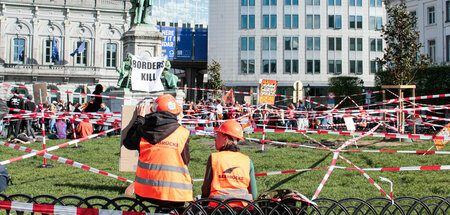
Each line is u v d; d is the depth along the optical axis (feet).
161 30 209.05
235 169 14.38
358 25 184.14
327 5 183.11
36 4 168.55
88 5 173.17
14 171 28.78
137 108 15.11
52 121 67.46
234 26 183.93
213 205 14.01
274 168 29.94
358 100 135.03
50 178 26.25
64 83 170.91
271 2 182.91
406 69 52.70
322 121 76.28
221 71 183.93
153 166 13.60
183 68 229.86
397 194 22.00
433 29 123.44
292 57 182.39
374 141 49.39
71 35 172.45
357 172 28.22
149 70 49.70
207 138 55.57
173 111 14.39
